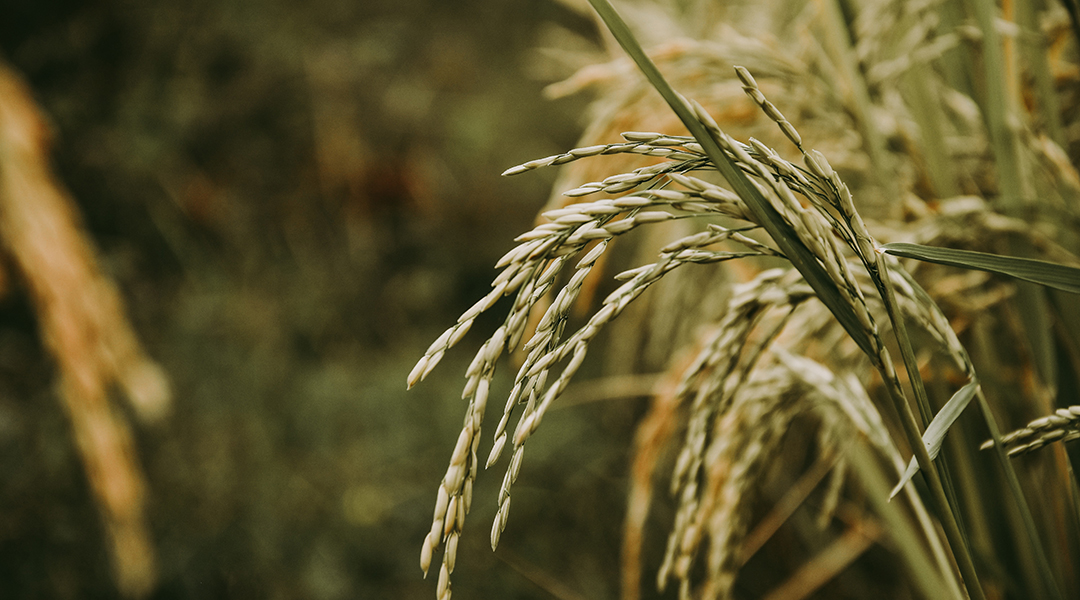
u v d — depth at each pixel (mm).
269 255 3402
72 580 2195
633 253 2338
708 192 627
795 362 764
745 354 813
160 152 3070
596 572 2277
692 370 695
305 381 3061
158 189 3045
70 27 2957
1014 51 816
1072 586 783
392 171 3816
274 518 2535
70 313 1658
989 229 809
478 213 3969
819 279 635
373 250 3666
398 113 3922
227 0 3359
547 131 4125
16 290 2297
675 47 882
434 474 2773
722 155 626
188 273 3062
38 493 2332
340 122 3680
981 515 807
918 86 890
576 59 1870
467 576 2398
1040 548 687
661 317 1521
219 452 2668
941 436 646
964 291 892
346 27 4016
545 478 2617
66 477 2373
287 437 2850
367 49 3926
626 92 967
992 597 800
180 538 2412
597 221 629
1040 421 667
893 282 667
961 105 926
